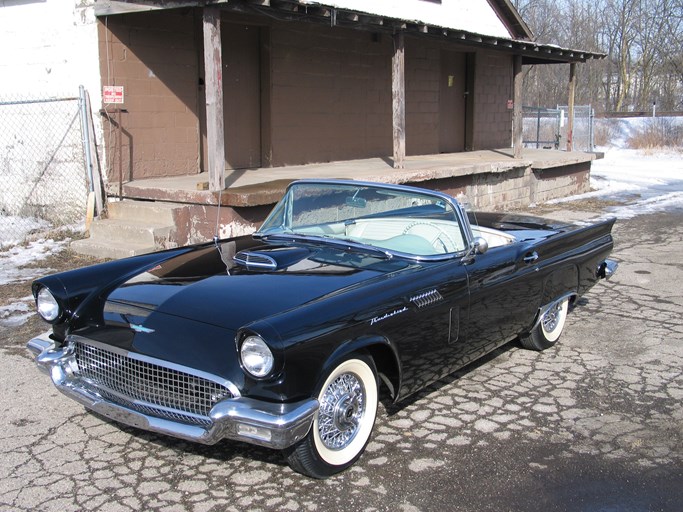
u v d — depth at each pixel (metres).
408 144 15.09
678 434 4.09
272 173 10.55
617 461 3.76
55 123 9.64
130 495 3.40
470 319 4.41
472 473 3.62
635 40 49.59
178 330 3.43
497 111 18.28
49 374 3.89
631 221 12.40
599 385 4.86
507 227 5.65
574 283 5.67
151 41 9.58
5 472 3.62
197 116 10.37
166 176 10.02
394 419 4.27
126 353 3.48
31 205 10.09
